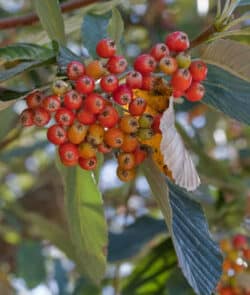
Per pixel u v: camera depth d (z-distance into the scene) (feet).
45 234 3.41
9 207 4.14
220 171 3.26
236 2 2.17
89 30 2.35
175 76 2.01
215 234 3.23
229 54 2.11
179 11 4.18
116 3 2.84
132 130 2.03
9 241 4.55
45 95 2.06
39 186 4.61
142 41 4.33
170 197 2.18
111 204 4.46
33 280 4.02
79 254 2.47
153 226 3.01
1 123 2.98
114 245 2.97
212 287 2.11
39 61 2.06
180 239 2.13
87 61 2.04
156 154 2.05
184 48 2.06
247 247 2.84
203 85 2.20
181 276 2.88
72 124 2.03
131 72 2.02
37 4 2.21
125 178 2.13
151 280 2.99
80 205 2.39
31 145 4.18
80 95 2.01
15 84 3.11
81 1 2.83
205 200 3.28
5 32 3.92
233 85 2.19
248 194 3.29
